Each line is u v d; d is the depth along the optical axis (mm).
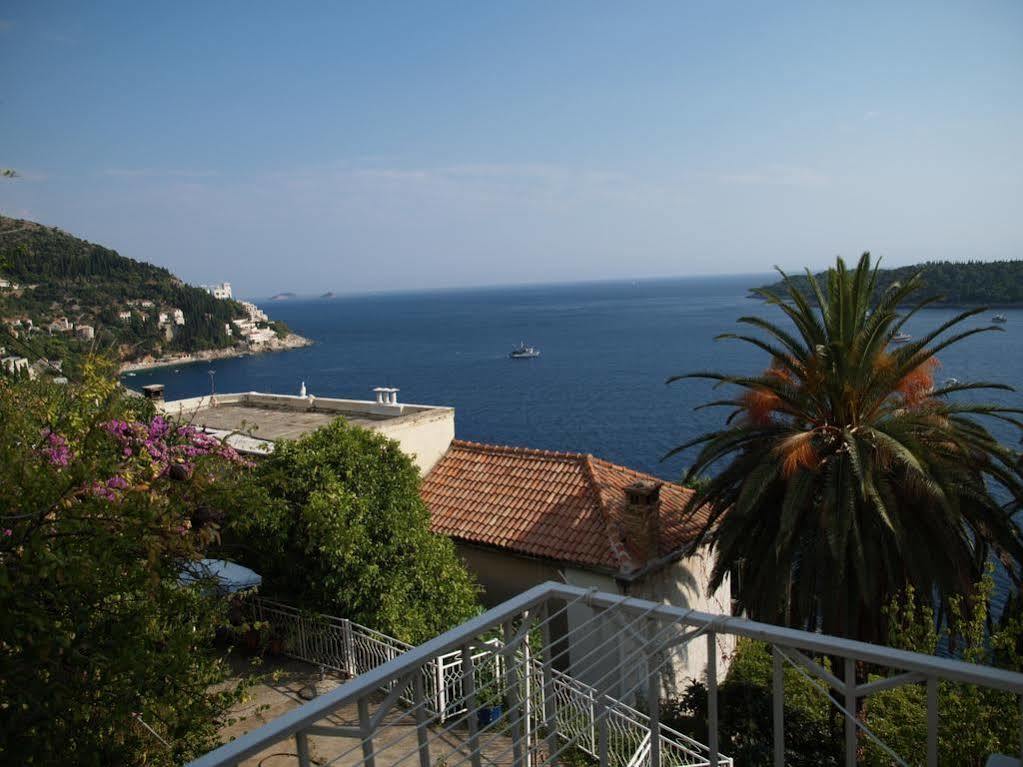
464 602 14172
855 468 12570
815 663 3365
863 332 13977
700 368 121875
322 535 12703
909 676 3137
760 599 14398
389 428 18797
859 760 11281
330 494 12836
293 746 9852
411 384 118938
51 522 5402
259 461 14523
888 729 9734
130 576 5914
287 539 13164
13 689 5016
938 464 13117
